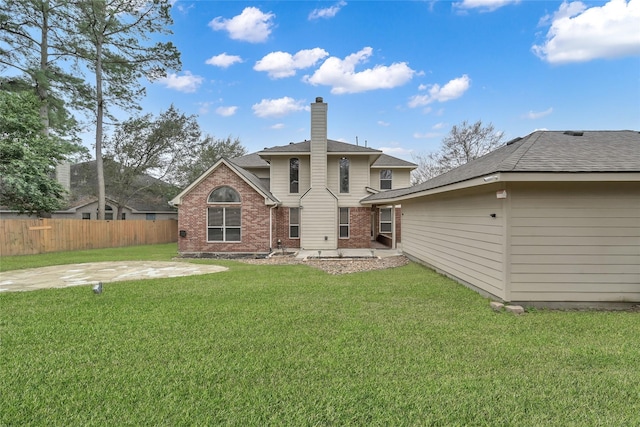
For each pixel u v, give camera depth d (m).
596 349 3.94
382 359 3.68
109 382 3.17
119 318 5.18
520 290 6.03
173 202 15.00
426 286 7.64
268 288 7.38
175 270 10.42
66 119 19.66
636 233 5.93
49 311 5.57
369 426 2.52
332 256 14.19
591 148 6.72
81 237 17.64
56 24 17.89
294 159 17.80
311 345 4.07
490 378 3.24
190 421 2.57
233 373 3.35
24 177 14.76
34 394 2.95
